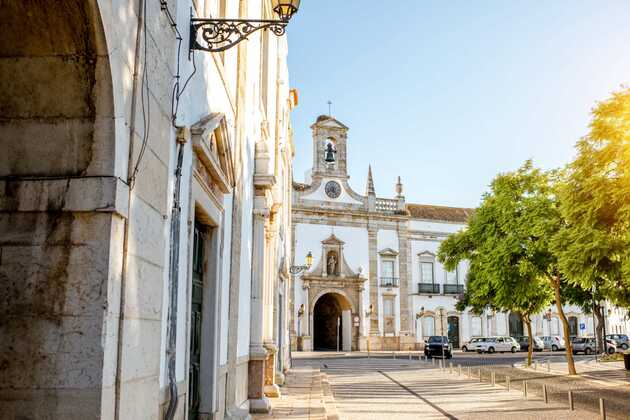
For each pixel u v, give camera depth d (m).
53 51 3.84
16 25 3.73
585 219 16.52
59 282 3.83
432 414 13.29
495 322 54.38
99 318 3.79
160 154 4.87
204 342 7.46
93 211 3.88
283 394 15.10
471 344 49.38
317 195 49.78
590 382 21.64
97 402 3.69
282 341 21.03
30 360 3.75
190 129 5.91
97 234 3.88
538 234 23.44
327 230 49.41
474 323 53.53
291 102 25.42
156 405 4.69
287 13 5.94
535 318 56.25
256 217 12.15
